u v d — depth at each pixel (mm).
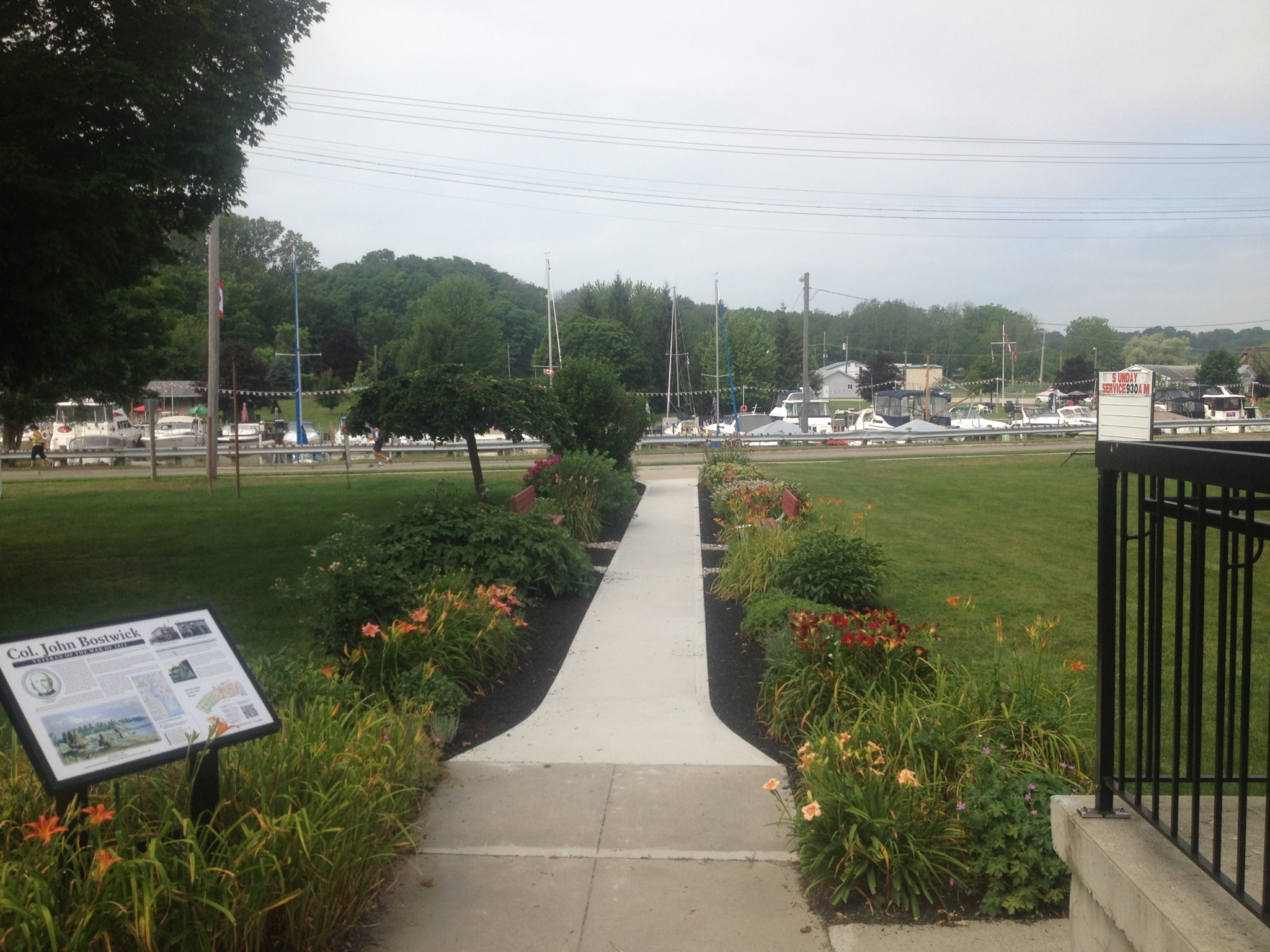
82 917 2967
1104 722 3045
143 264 11133
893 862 3811
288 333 74750
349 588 6652
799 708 5789
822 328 125312
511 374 99500
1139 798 2867
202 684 3520
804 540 9695
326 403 65875
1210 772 4617
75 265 8984
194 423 48438
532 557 9688
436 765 5270
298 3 11281
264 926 3412
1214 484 2416
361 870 3727
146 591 10070
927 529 14320
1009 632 8242
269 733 3543
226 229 91125
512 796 4988
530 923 3762
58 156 9102
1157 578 2793
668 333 79375
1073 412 60031
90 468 30797
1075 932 3102
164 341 32656
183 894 3098
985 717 4914
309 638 7699
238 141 10766
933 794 4164
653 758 5527
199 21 9859
